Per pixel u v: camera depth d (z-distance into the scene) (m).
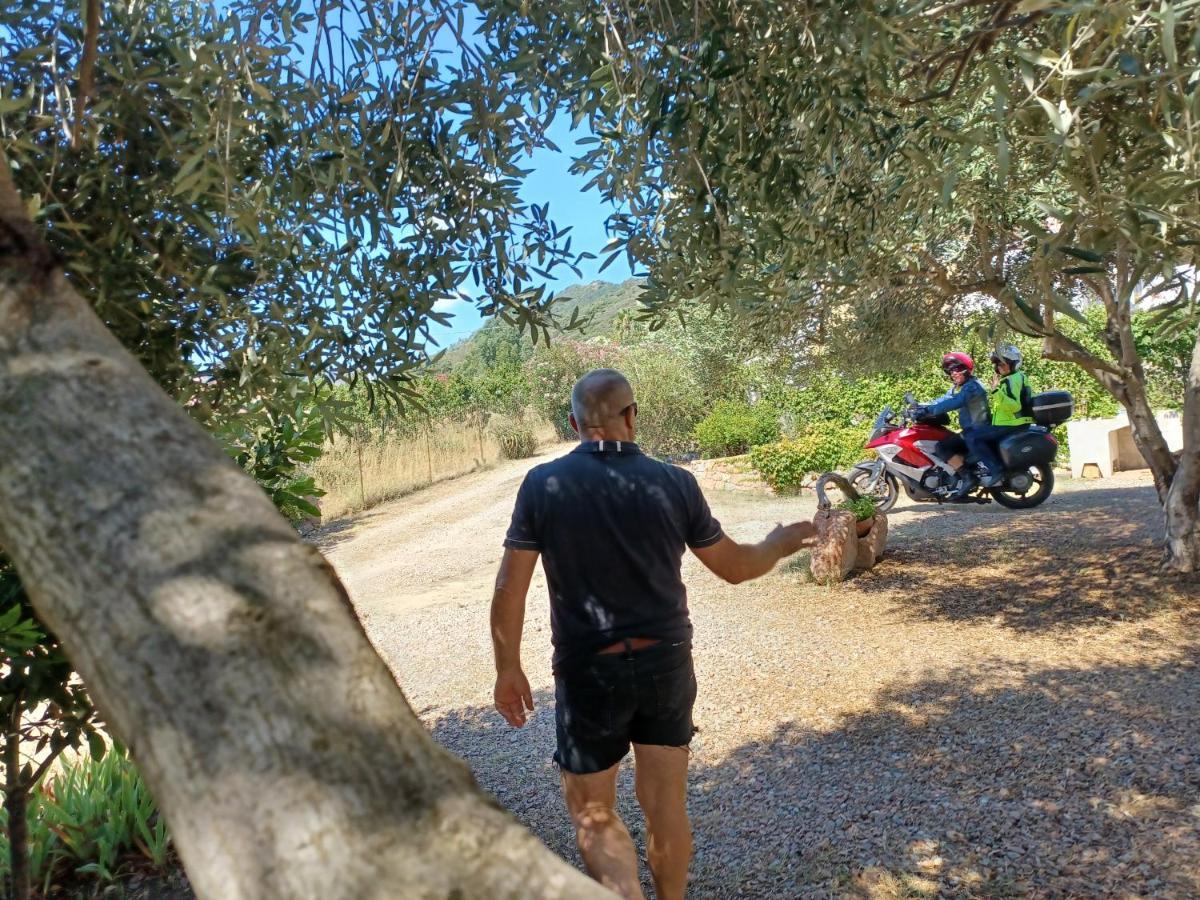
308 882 0.57
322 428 2.71
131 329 2.21
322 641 0.67
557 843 3.67
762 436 15.91
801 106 2.36
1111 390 6.59
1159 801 3.29
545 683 5.79
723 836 3.53
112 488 0.69
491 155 2.52
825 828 3.46
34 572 0.68
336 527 14.66
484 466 21.94
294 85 2.34
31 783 2.68
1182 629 5.28
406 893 0.58
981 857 3.10
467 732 5.07
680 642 2.33
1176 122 1.91
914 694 4.81
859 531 7.73
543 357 25.72
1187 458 6.21
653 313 2.57
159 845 3.73
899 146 2.41
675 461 17.45
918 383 15.10
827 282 3.52
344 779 0.61
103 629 0.64
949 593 6.72
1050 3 1.67
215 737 0.61
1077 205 2.00
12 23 2.15
